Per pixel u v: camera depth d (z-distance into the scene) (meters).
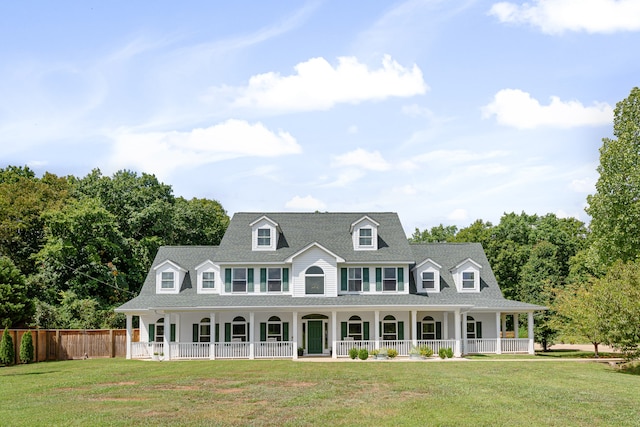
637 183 40.16
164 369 33.78
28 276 60.53
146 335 46.34
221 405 21.25
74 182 75.75
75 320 51.53
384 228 48.84
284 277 45.38
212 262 46.53
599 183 42.22
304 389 25.12
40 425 17.89
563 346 58.59
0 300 45.00
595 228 43.22
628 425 18.06
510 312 46.06
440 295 46.28
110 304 59.75
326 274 44.72
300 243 47.34
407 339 44.88
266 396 23.23
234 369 33.38
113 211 67.31
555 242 68.00
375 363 36.97
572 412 19.95
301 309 42.03
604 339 32.38
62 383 27.42
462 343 43.44
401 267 45.78
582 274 57.72
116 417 19.06
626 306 30.94
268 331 44.94
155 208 66.75
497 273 65.25
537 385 26.16
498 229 81.12
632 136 41.62
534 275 53.44
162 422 18.36
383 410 20.28
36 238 63.97
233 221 49.34
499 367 34.06
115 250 61.09
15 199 64.06
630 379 28.70
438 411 20.09
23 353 42.00
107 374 31.19
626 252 40.91
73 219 57.72
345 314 45.00
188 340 45.12
